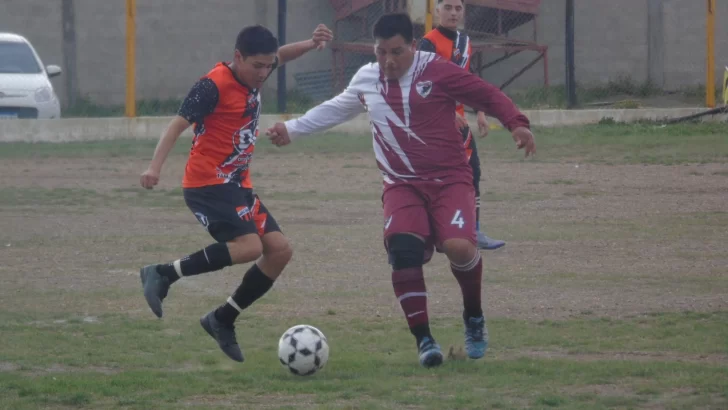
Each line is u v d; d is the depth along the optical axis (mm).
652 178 30984
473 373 11961
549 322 14805
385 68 12125
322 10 54875
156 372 12148
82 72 52594
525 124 11953
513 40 52812
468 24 53594
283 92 42938
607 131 41656
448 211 12125
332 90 52500
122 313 15578
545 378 11672
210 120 12172
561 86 55625
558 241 21828
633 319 14977
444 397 10867
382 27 11984
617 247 21109
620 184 29953
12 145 38219
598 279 17969
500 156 35781
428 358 12047
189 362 12773
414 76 12156
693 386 11234
